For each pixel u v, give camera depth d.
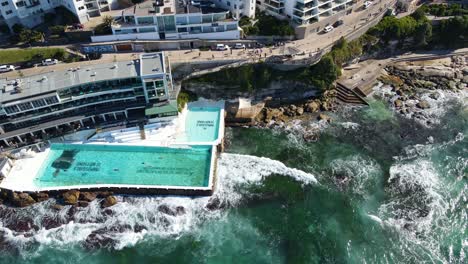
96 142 88.06
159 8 101.88
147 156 85.62
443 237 72.56
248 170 85.12
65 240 71.81
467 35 118.81
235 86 99.12
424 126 97.25
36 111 85.44
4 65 95.81
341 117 99.69
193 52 102.50
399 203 78.62
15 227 73.56
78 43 102.06
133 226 74.00
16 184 78.75
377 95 106.69
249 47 104.94
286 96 102.94
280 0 108.25
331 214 76.94
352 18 118.06
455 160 87.62
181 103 97.25
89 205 76.75
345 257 70.00
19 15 101.19
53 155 85.38
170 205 77.50
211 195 79.56
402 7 125.94
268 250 71.06
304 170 85.69
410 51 121.38
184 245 71.56
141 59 90.88
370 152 90.06
